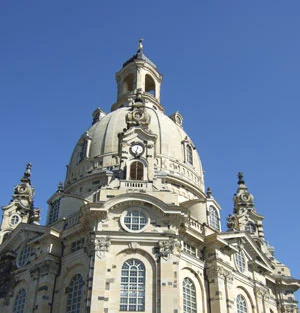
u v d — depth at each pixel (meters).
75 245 56.47
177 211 53.03
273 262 77.12
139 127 63.78
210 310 55.41
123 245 51.25
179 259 52.25
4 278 62.16
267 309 64.81
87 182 72.12
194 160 80.62
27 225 64.19
